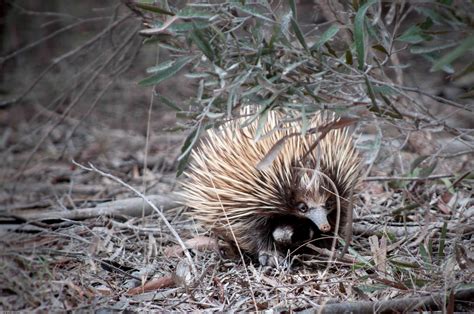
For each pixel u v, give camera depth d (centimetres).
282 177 1025
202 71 952
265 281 1048
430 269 978
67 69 2183
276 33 844
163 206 1412
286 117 969
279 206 1045
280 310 930
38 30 2428
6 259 989
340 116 994
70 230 1296
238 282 1045
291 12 881
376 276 983
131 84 2212
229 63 877
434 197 1291
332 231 1111
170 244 1251
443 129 1013
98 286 1068
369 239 1073
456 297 901
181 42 919
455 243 952
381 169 1458
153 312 955
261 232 1102
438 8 801
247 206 1063
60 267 1126
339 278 1040
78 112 2095
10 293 1004
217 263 1110
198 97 865
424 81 2072
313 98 897
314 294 997
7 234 1105
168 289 1050
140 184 1609
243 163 1048
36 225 1322
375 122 974
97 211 1366
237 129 1066
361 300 952
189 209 1389
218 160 1080
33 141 1902
